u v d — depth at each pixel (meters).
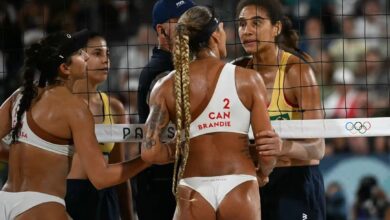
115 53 25.56
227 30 22.95
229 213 10.48
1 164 20.45
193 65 10.81
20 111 11.30
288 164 12.66
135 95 23.77
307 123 12.27
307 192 12.64
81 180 12.95
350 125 12.32
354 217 20.47
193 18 10.82
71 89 11.96
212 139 10.68
